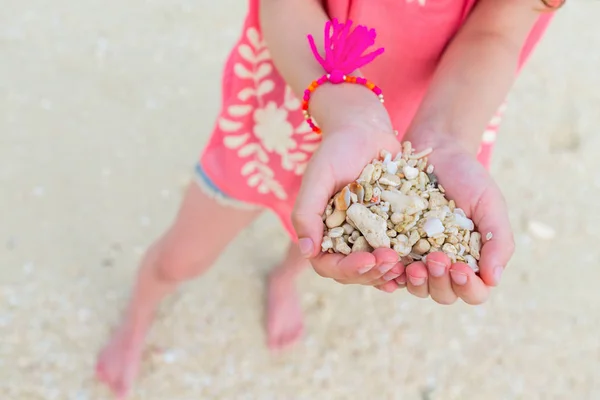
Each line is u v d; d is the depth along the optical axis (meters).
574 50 1.32
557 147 1.17
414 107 0.68
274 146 0.67
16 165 1.04
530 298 1.00
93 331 0.92
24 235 0.98
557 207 1.09
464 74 0.60
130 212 1.02
